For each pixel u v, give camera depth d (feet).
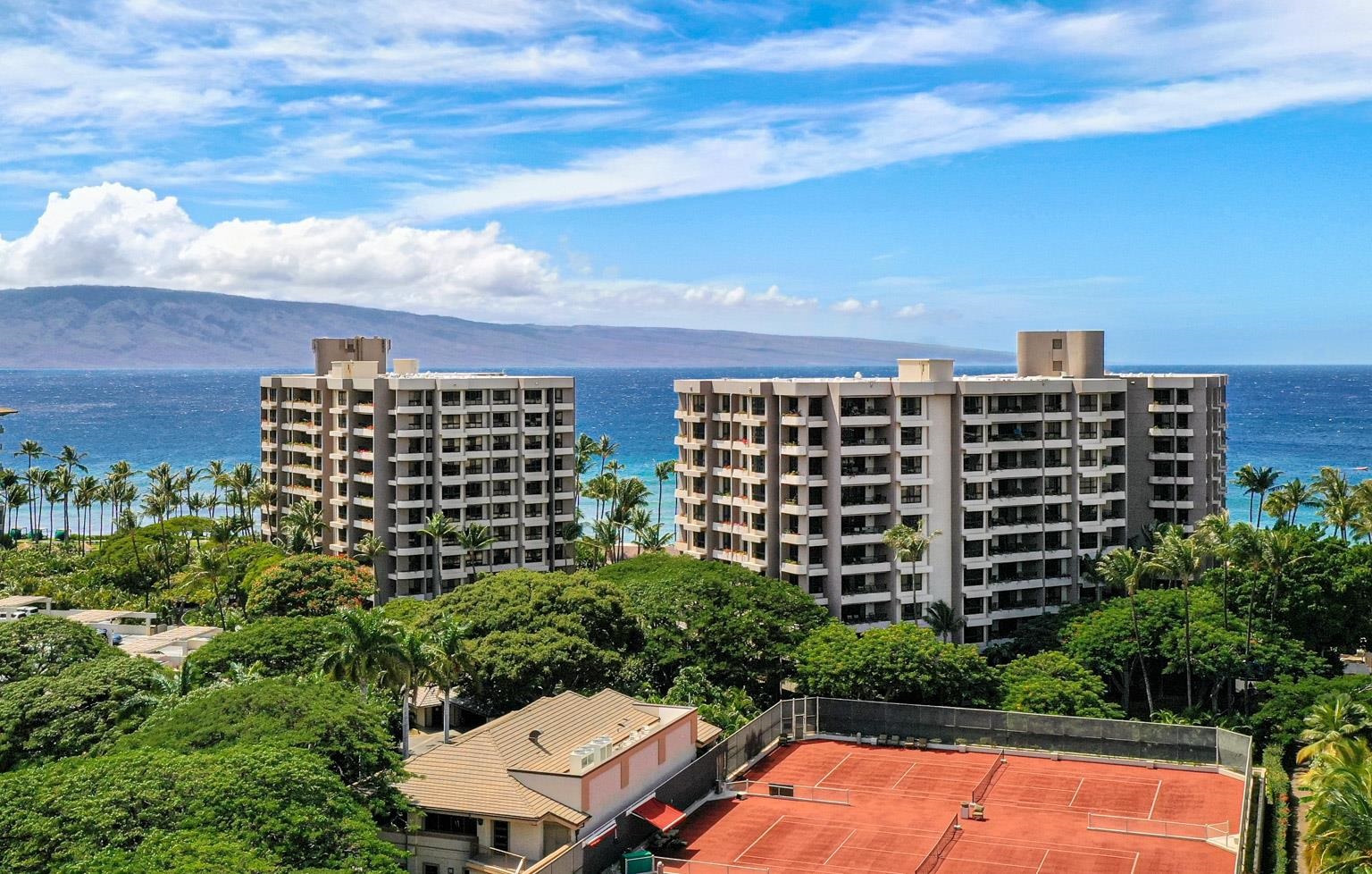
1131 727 374.63
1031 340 602.44
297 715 273.95
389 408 593.42
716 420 556.92
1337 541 463.42
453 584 588.50
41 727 298.35
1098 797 344.90
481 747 298.56
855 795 348.59
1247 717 415.85
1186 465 578.66
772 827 323.57
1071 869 294.25
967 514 524.11
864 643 416.67
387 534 592.19
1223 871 291.79
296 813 225.15
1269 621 442.91
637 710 344.69
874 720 401.49
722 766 358.64
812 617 451.12
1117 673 446.19
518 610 400.47
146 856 202.18
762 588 453.58
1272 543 435.12
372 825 238.07
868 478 507.30
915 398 514.27
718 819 329.72
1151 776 363.56
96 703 306.76
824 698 407.44
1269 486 610.65
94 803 218.79
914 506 513.86
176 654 421.59
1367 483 546.67
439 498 590.14
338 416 618.85
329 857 223.92
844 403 505.25
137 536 651.66
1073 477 544.62
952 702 406.62
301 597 469.98
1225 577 444.55
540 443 621.72
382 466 590.96
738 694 410.52
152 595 590.96
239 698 280.10
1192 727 368.68
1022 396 538.47
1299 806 346.74
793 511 504.84
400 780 278.26
